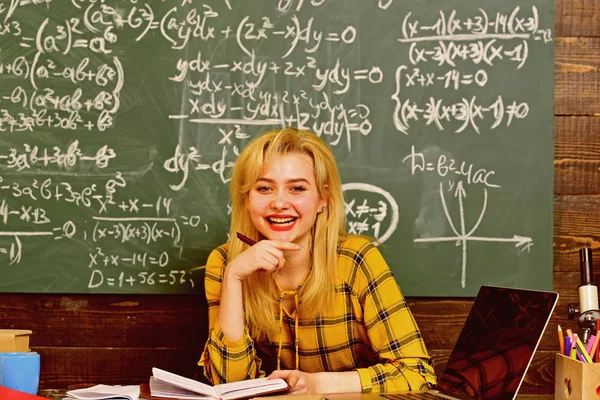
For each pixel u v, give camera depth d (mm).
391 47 2066
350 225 2062
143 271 2084
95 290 2082
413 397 1384
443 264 2051
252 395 1297
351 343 1710
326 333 1692
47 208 2084
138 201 2084
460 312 2068
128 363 2090
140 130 2086
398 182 2062
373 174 2062
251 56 2082
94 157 2088
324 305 1672
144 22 2090
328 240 1665
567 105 2070
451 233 2053
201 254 2082
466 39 2057
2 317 2094
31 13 2096
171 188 2082
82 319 2098
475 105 2055
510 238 2045
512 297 1437
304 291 1658
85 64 2090
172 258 2082
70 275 2082
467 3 2057
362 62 2068
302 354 1731
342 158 2068
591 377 1303
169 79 2086
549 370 2059
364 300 1652
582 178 2068
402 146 2062
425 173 2059
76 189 2084
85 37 2094
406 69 2064
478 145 2055
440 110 2061
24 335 1614
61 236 2084
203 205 2082
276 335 1705
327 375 1472
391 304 1628
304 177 1606
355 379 1473
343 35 2072
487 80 2055
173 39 2090
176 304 2098
